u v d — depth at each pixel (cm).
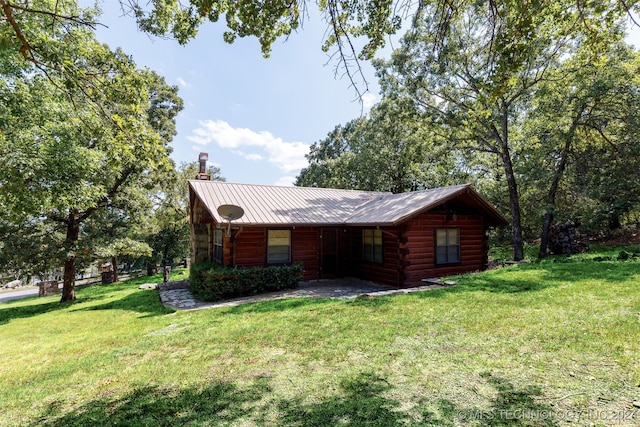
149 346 543
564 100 1364
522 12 397
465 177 2314
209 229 1319
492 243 2292
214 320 688
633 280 718
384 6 467
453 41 1330
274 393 343
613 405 270
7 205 917
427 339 463
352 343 472
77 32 593
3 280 1427
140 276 2536
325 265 1268
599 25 477
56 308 1301
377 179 2559
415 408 291
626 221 1856
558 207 1659
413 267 1075
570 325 462
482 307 602
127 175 1527
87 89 535
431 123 1692
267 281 1046
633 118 1285
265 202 1255
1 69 825
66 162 952
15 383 434
